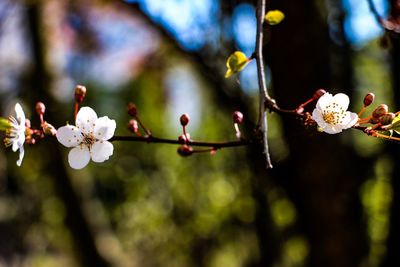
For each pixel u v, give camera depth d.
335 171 0.67
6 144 0.39
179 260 1.15
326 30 0.68
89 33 1.20
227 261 1.12
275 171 0.69
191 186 1.09
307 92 0.65
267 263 0.84
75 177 1.02
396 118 0.38
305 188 0.68
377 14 0.50
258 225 0.83
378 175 0.78
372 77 0.86
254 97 0.76
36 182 1.18
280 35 0.65
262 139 0.38
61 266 1.19
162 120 1.26
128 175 1.21
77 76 1.28
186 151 0.40
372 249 0.77
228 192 1.00
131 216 1.21
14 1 1.02
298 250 0.89
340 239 0.68
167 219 1.15
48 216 1.20
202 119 1.05
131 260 1.08
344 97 0.39
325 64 0.66
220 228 1.04
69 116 1.11
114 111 1.31
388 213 0.70
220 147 0.40
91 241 1.00
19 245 1.25
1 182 1.21
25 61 1.09
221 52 0.72
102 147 0.40
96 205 1.08
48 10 1.07
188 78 1.27
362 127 0.38
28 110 1.04
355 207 0.69
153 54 1.18
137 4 0.74
